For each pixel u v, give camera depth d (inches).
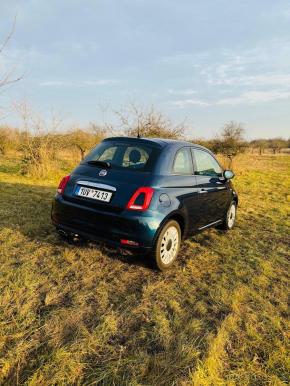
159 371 90.1
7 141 795.4
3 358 89.7
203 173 195.5
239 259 184.9
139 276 150.7
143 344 102.7
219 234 234.2
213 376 90.6
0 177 406.9
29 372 86.7
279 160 1309.1
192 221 178.4
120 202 142.9
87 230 152.6
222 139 856.3
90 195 152.3
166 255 157.6
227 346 105.9
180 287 143.4
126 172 151.8
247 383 90.6
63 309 116.3
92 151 175.5
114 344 101.5
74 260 160.7
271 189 510.6
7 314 110.3
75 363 90.0
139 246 141.2
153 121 572.7
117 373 89.4
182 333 107.0
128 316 116.5
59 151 532.7
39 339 99.8
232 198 241.3
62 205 160.4
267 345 107.3
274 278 162.9
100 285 138.0
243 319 121.9
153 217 142.3
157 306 125.7
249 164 933.8
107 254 171.0
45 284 134.7
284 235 244.4
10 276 137.7
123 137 173.0
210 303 131.4
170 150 164.9
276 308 132.7
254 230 253.9
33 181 405.1
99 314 116.4
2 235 186.9
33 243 178.5
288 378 93.8
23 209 246.1
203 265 171.9
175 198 156.6
